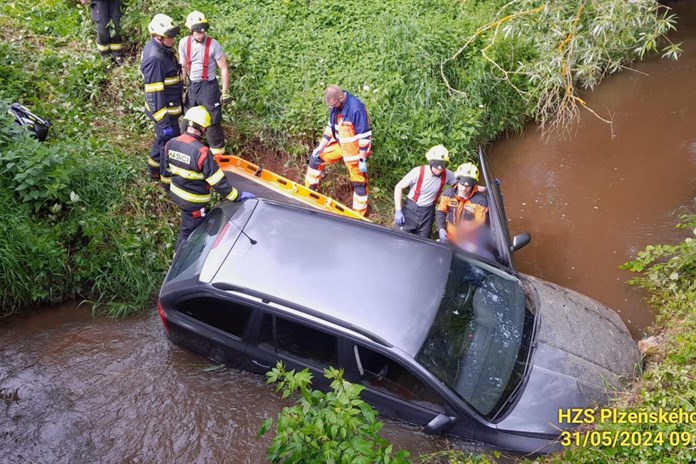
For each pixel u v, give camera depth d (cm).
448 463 443
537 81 820
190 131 540
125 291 618
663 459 412
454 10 955
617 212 743
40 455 471
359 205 685
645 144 867
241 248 497
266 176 654
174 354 553
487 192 521
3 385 526
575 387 454
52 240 600
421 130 770
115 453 473
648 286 625
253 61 812
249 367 507
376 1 963
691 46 1127
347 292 461
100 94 791
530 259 677
